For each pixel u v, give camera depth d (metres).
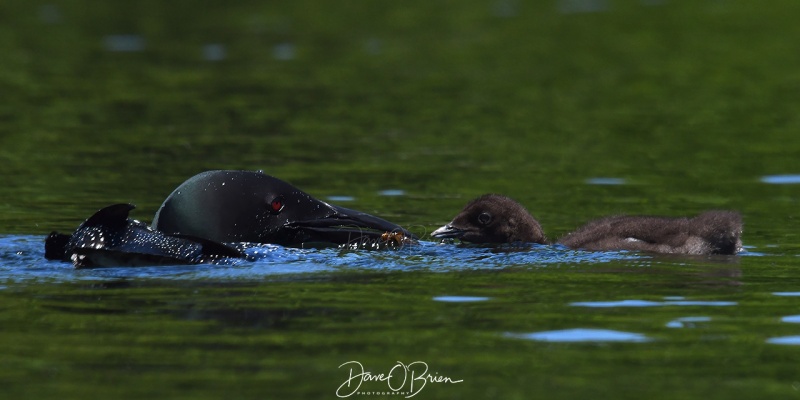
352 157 40.44
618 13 81.38
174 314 19.84
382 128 46.75
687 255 25.81
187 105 52.16
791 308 20.53
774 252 26.08
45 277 22.50
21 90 55.88
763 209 32.03
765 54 64.75
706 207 32.56
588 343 18.47
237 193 25.67
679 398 15.98
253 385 16.33
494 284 22.33
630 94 54.81
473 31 76.62
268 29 78.69
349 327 19.19
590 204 33.22
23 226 28.70
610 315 20.05
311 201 26.33
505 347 18.22
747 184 35.88
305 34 76.44
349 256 24.77
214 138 44.00
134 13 86.00
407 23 80.69
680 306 20.72
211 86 57.66
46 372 16.86
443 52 68.81
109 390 16.12
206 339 18.45
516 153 41.47
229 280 22.30
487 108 51.62
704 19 77.31
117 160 39.31
